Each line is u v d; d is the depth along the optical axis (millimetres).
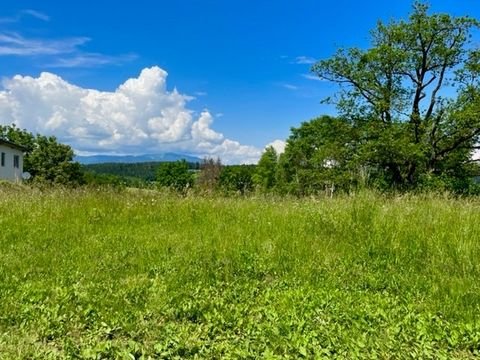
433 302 4758
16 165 45250
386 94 30391
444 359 3504
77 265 5996
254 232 7715
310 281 5602
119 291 5020
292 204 10031
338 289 5281
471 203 8773
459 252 5977
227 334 3924
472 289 4996
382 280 5555
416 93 30719
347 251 6594
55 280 5379
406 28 30188
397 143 27000
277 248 6719
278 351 3645
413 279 5480
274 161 56125
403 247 6457
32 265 5918
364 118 31359
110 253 6594
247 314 4441
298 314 4387
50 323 4062
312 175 30969
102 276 5582
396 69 30625
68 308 4422
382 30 31172
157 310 4457
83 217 8953
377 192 9344
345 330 4008
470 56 29156
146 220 9031
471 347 3756
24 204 9719
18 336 3830
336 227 7500
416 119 29516
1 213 9102
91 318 4258
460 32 29000
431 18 29078
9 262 5988
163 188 11742
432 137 29297
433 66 30203
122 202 10219
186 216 9258
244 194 11703
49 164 57531
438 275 5492
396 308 4574
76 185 12438
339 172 29750
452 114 27828
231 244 6934
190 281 5500
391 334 3910
